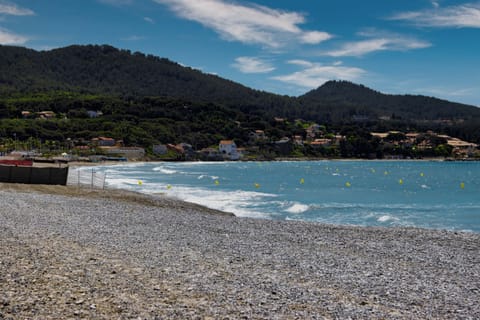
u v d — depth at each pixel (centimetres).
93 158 14375
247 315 884
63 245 1438
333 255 1608
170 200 3525
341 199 4838
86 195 3519
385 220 3173
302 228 2312
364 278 1270
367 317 922
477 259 1639
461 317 962
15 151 13838
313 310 946
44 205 2672
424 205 4259
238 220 2567
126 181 6812
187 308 900
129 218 2355
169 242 1681
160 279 1109
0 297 865
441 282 1273
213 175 9306
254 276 1214
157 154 17288
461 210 3841
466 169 13412
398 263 1524
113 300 914
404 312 974
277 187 6450
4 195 3070
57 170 4166
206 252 1524
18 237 1517
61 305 857
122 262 1263
